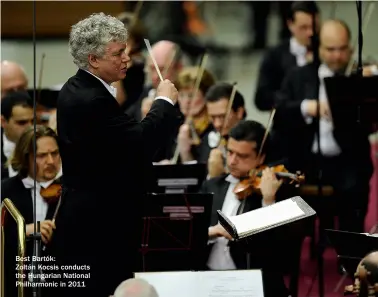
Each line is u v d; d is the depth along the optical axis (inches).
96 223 658.2
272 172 765.9
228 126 893.2
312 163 926.4
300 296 850.8
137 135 644.7
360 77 823.1
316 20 1021.2
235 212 770.8
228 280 634.8
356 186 910.4
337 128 917.2
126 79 962.1
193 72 957.8
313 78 962.7
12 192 765.3
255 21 1473.9
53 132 775.1
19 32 1357.0
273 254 709.3
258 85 1060.5
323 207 882.1
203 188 791.7
